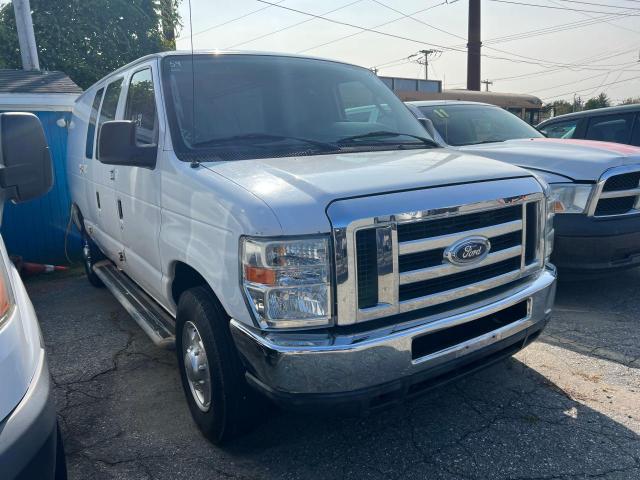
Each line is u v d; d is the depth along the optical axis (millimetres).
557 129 8125
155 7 18406
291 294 2377
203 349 2969
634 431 3111
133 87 4133
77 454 3129
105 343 4812
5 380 1679
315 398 2408
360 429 3248
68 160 6410
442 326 2590
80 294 6438
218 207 2650
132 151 3334
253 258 2410
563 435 3098
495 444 3041
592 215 4750
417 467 2875
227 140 3305
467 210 2670
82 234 6414
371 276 2479
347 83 4082
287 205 2404
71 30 17250
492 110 6875
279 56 4027
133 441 3238
